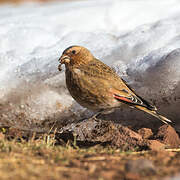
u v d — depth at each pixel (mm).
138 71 14062
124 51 15430
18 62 15609
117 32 17422
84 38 17016
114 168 8312
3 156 8742
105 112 12523
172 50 14398
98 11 20031
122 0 21203
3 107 14648
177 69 13227
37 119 14359
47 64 15359
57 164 8469
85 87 11703
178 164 8633
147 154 9539
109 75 11836
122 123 13469
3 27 18219
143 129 11523
